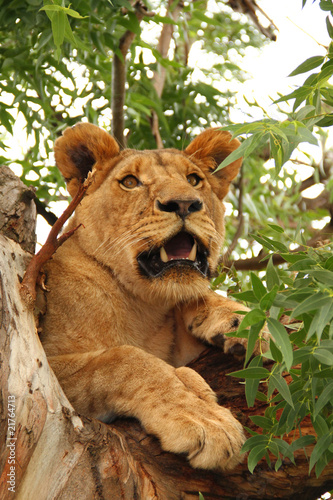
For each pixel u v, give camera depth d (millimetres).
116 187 7422
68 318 6691
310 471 5023
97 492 4469
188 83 13484
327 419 5078
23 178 11828
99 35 9688
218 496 5117
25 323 4637
